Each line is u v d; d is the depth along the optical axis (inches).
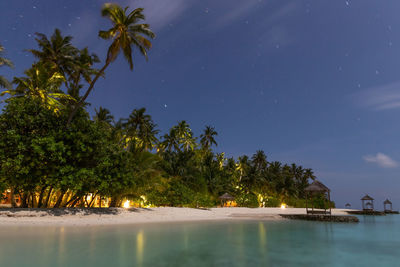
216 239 434.3
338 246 395.5
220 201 1900.8
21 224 537.3
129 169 861.8
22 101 731.4
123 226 587.5
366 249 374.0
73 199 793.6
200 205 1366.9
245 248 354.6
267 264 263.0
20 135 657.6
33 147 645.3
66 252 291.4
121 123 1657.2
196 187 1517.0
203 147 2377.0
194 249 337.1
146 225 629.9
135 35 991.0
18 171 644.7
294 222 874.8
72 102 1127.6
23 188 698.8
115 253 295.3
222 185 1996.8
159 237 435.5
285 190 2839.6
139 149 1137.4
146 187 1024.2
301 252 337.7
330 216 914.7
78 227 535.5
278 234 532.7
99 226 567.2
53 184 690.2
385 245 414.0
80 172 687.1
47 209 673.0
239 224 748.0
